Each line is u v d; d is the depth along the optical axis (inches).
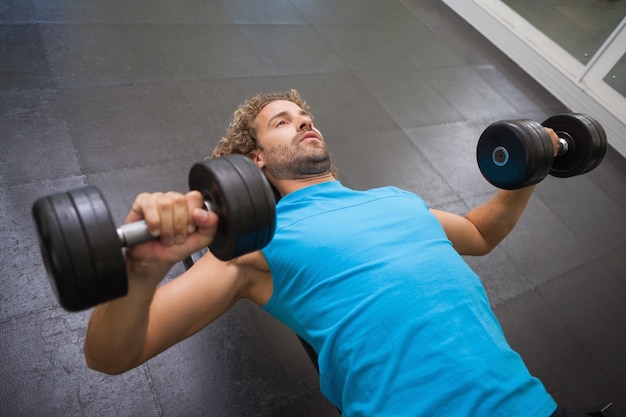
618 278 86.4
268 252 38.2
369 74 114.5
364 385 34.2
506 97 128.4
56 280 23.9
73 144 71.8
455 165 98.1
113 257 24.2
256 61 102.8
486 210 53.6
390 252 37.8
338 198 43.8
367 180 86.7
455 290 37.0
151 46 94.9
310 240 37.7
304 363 58.4
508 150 49.1
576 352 71.5
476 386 32.9
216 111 86.2
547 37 138.1
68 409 47.1
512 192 53.1
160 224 25.3
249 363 56.1
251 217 28.9
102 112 78.2
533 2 140.6
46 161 68.2
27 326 51.5
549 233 90.2
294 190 48.6
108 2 101.3
